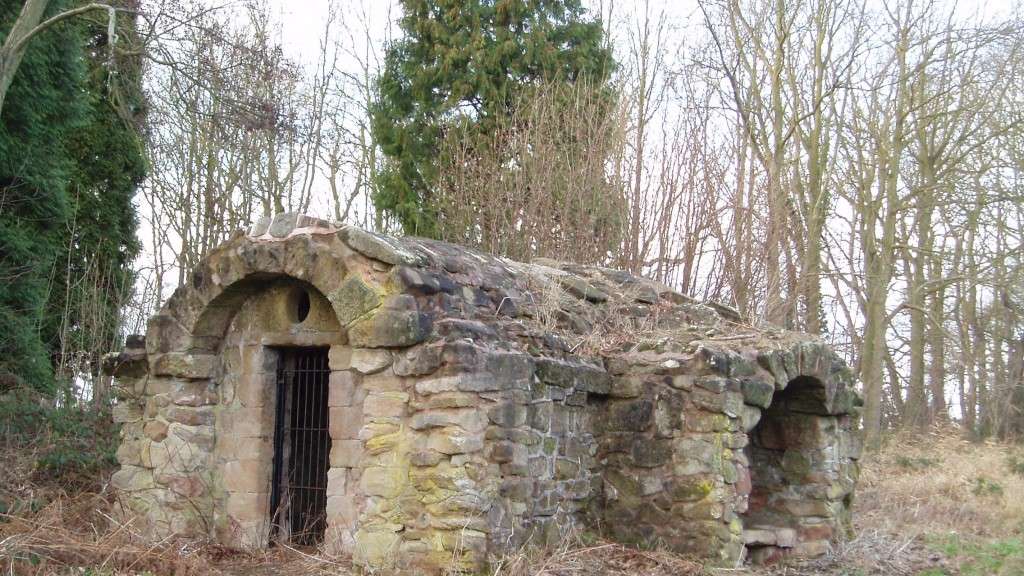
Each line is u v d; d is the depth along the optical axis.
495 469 7.77
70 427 11.47
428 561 7.55
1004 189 19.48
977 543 11.12
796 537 10.33
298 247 8.44
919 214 21.09
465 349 7.68
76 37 13.97
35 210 13.38
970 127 19.56
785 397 10.62
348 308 8.10
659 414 9.11
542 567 7.71
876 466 16.80
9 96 12.62
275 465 9.18
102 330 14.34
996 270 20.05
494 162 18.62
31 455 10.45
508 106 20.11
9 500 9.16
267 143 20.20
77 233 15.99
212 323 9.27
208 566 7.98
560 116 19.03
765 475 10.84
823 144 19.78
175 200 20.02
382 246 8.05
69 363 14.16
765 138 19.02
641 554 8.55
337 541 8.24
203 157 19.72
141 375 9.54
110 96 15.16
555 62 20.34
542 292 9.78
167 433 9.26
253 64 13.48
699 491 8.78
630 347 9.77
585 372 9.01
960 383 24.95
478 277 8.97
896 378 24.97
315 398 9.23
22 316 12.87
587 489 9.09
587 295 10.66
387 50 21.45
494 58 20.05
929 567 9.77
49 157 13.73
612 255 17.77
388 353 8.02
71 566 7.52
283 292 9.02
